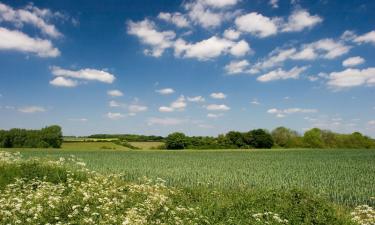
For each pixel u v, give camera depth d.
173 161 46.12
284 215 12.79
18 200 11.70
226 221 12.38
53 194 13.91
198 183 23.80
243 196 16.36
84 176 19.80
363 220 13.10
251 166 40.00
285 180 26.89
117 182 19.17
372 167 40.12
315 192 21.30
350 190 22.12
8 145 83.62
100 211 11.88
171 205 14.32
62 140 87.94
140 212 12.47
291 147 113.81
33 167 19.73
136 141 112.88
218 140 109.00
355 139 116.88
